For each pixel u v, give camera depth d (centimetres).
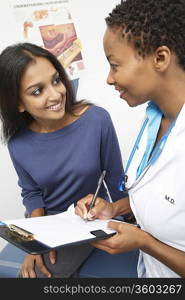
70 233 71
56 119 106
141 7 56
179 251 71
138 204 75
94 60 175
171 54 57
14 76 98
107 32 61
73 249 101
